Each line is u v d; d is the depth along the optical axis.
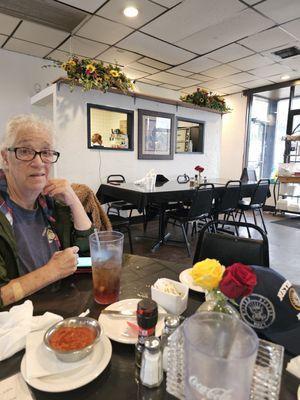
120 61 4.52
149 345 0.49
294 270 2.81
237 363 0.37
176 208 3.64
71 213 1.11
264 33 3.44
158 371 0.49
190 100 5.16
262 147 6.64
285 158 5.82
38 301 0.77
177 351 0.49
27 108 4.49
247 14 2.99
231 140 6.65
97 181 4.04
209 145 5.62
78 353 0.52
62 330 0.60
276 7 2.85
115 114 4.50
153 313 0.54
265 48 3.90
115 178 4.21
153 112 4.54
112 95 4.02
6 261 0.91
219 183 4.11
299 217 5.53
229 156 6.74
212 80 5.51
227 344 0.41
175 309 0.71
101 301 0.76
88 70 3.33
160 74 5.18
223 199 3.64
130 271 0.98
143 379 0.49
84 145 3.83
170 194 3.07
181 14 3.01
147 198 2.89
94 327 0.61
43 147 0.96
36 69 4.48
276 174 5.93
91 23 3.26
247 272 0.52
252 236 4.04
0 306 0.72
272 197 6.07
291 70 4.84
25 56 4.36
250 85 5.83
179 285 0.77
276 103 6.36
